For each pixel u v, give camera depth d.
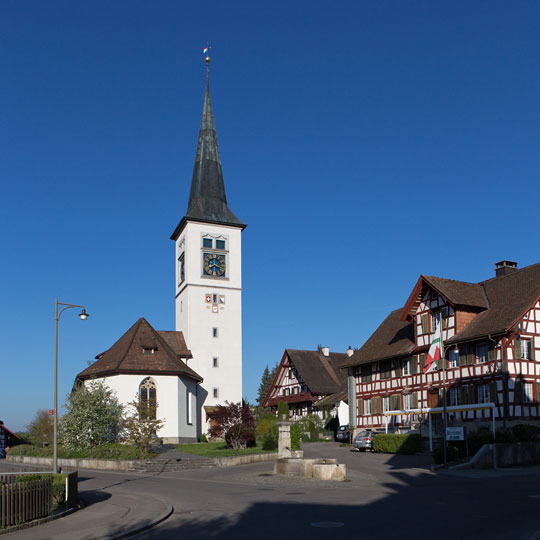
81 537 15.69
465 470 31.98
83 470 39.31
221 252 69.50
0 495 16.81
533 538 13.33
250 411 47.47
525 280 44.72
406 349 50.47
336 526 15.77
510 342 41.12
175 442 54.28
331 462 30.12
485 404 38.47
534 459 35.31
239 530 15.67
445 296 45.44
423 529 14.96
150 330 58.75
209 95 75.19
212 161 72.44
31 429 67.00
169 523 17.64
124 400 53.41
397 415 50.84
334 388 70.75
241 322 68.81
